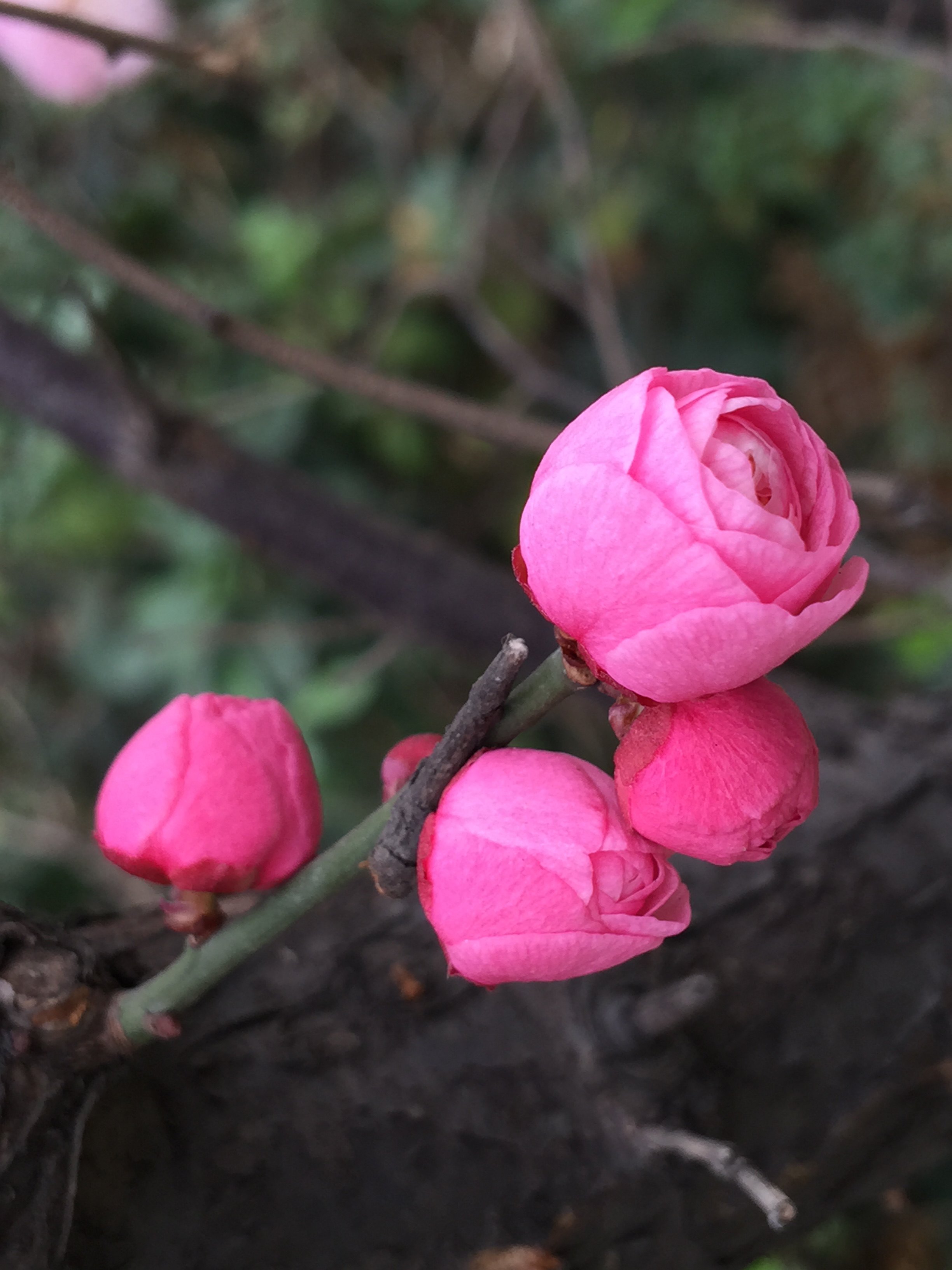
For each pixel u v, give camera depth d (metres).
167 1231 0.11
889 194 0.31
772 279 0.34
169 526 0.31
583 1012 0.12
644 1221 0.12
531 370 0.31
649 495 0.08
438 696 0.32
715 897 0.13
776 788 0.09
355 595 0.22
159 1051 0.11
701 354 0.35
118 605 0.32
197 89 0.30
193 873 0.09
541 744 0.31
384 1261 0.11
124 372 0.20
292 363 0.17
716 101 0.32
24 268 0.27
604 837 0.09
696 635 0.08
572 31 0.32
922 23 0.27
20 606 0.33
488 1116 0.12
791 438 0.09
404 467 0.32
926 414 0.31
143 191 0.32
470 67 0.34
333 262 0.33
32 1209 0.10
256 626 0.29
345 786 0.30
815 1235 0.19
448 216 0.33
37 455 0.30
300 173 0.35
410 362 0.34
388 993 0.12
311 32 0.31
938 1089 0.13
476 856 0.09
